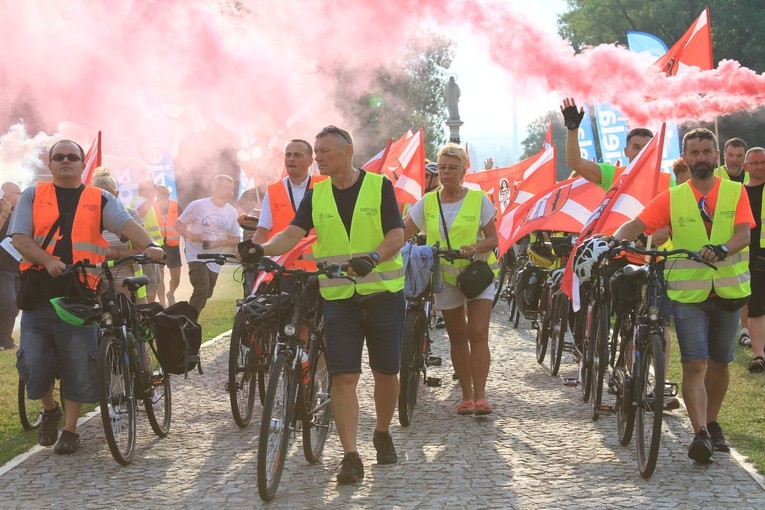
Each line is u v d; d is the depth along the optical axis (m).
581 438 7.14
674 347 10.98
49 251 6.95
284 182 8.26
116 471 6.42
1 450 7.04
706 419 6.51
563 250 10.38
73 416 6.93
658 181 7.87
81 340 6.89
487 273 7.68
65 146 7.02
